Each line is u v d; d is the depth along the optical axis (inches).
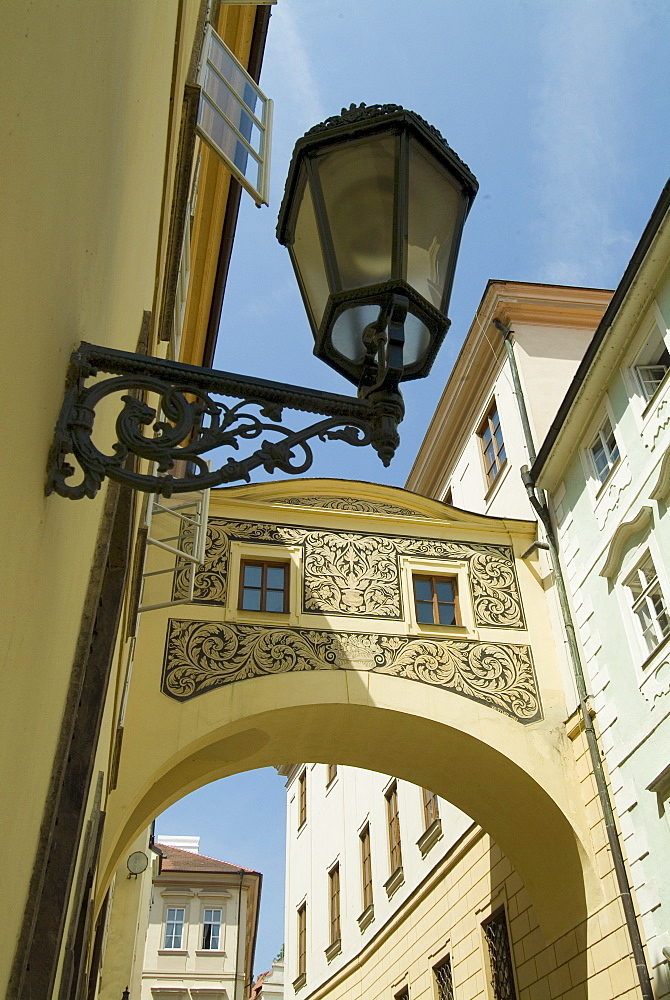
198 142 374.6
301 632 490.0
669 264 460.1
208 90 332.2
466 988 567.8
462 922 586.9
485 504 698.8
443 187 130.1
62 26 71.4
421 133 127.5
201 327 601.6
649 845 418.9
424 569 537.3
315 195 125.8
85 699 155.7
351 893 799.7
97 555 158.6
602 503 506.9
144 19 152.1
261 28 487.8
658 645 434.6
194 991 1105.4
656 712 428.8
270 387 101.3
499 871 544.1
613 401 503.2
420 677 492.4
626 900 422.9
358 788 834.8
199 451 94.7
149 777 421.4
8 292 57.0
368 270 119.4
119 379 91.7
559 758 484.4
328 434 103.3
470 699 492.1
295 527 533.0
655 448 454.9
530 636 526.6
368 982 726.5
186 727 440.5
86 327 101.6
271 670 471.2
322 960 847.1
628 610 466.9
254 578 506.6
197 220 503.8
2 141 53.1
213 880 1195.3
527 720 493.7
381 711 474.3
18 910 89.2
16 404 62.4
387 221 122.2
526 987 499.2
